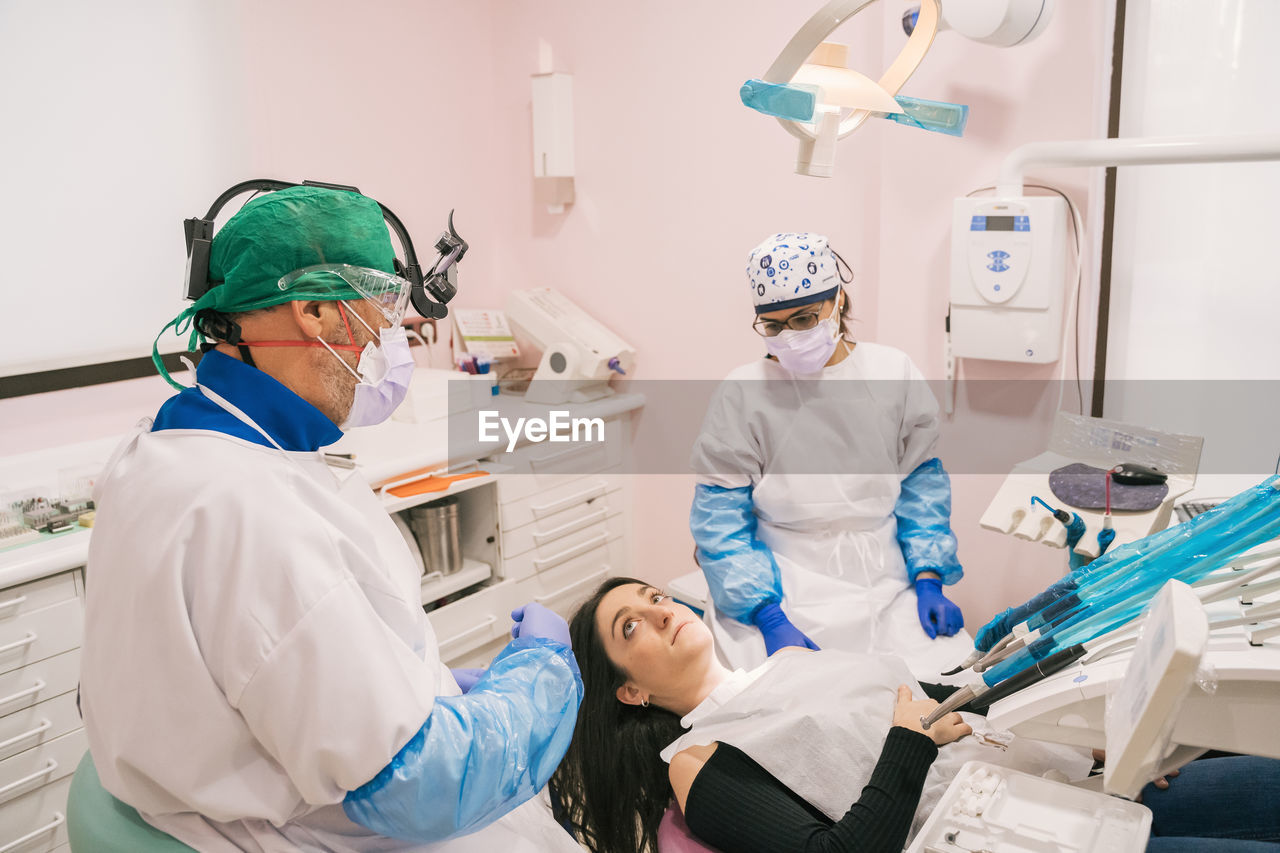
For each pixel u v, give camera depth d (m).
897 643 1.98
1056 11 2.05
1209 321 2.16
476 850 1.16
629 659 1.54
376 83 2.82
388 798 0.96
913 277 2.37
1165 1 2.05
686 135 2.78
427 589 2.45
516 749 1.03
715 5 2.63
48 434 2.22
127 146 2.30
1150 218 2.17
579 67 2.94
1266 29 1.96
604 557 3.03
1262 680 0.98
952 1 1.97
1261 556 1.05
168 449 0.98
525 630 1.30
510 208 3.23
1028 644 1.11
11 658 1.75
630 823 1.51
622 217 2.97
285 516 0.95
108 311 2.31
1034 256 2.08
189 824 1.02
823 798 1.32
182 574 0.93
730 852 1.30
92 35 2.20
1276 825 1.31
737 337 2.82
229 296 1.02
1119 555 1.17
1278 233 2.04
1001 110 2.16
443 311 1.21
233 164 2.51
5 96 2.09
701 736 1.41
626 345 2.96
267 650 0.91
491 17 3.10
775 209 2.66
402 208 2.95
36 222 2.16
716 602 2.07
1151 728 0.77
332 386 1.08
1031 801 1.12
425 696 0.98
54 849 1.86
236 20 2.46
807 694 1.44
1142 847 1.02
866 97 1.42
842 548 2.10
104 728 0.98
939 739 1.31
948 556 2.09
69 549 1.79
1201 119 2.07
